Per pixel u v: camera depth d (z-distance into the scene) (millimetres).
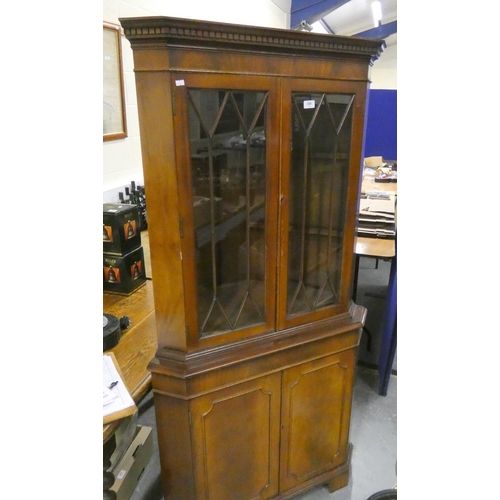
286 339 1169
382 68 8906
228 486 1234
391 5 5578
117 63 1789
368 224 2242
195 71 837
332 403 1357
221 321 1086
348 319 1281
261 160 991
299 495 1522
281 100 951
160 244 962
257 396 1173
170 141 867
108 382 957
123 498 1318
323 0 4918
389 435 1851
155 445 1766
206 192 958
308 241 1160
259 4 3920
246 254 1061
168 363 1052
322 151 1090
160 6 2096
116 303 1462
